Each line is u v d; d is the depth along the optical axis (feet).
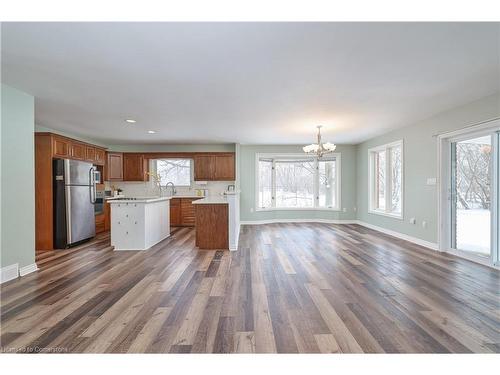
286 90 11.10
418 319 7.47
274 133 20.20
